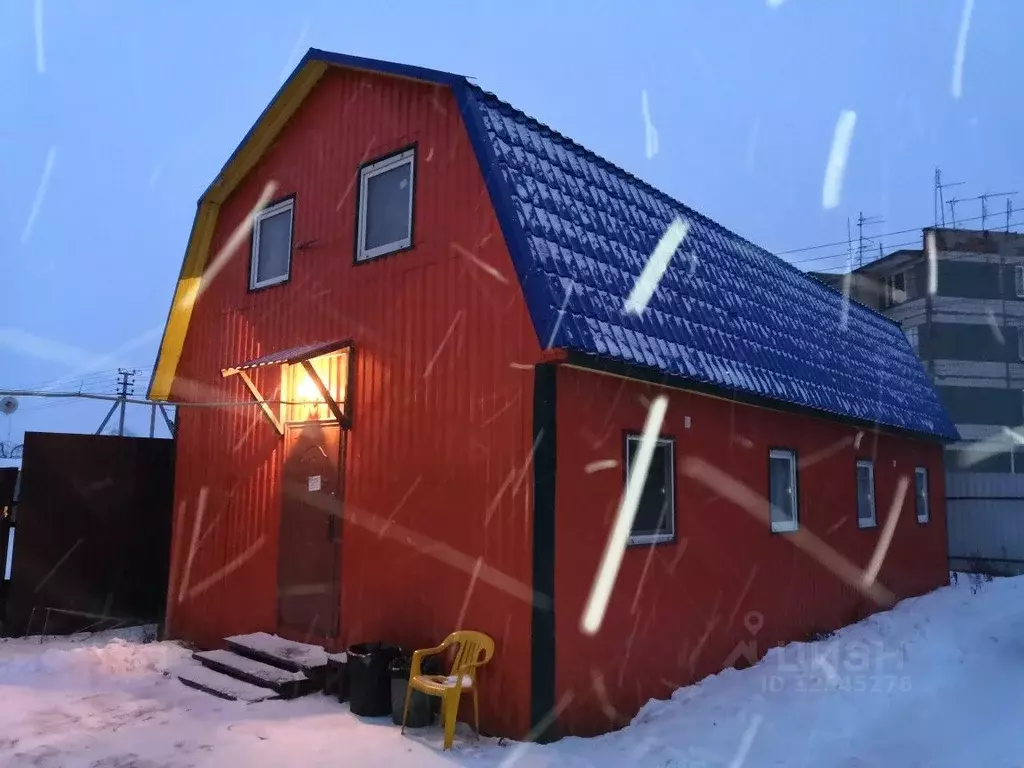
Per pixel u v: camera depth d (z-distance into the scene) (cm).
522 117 817
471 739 620
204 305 1076
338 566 813
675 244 941
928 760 581
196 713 676
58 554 1069
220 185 1039
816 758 592
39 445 1066
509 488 661
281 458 914
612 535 696
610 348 667
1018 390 3503
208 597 991
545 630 621
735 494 888
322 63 908
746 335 949
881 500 1302
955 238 3603
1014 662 884
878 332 1590
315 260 908
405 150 818
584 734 642
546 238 704
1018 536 1912
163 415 1692
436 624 704
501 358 682
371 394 806
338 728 633
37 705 695
